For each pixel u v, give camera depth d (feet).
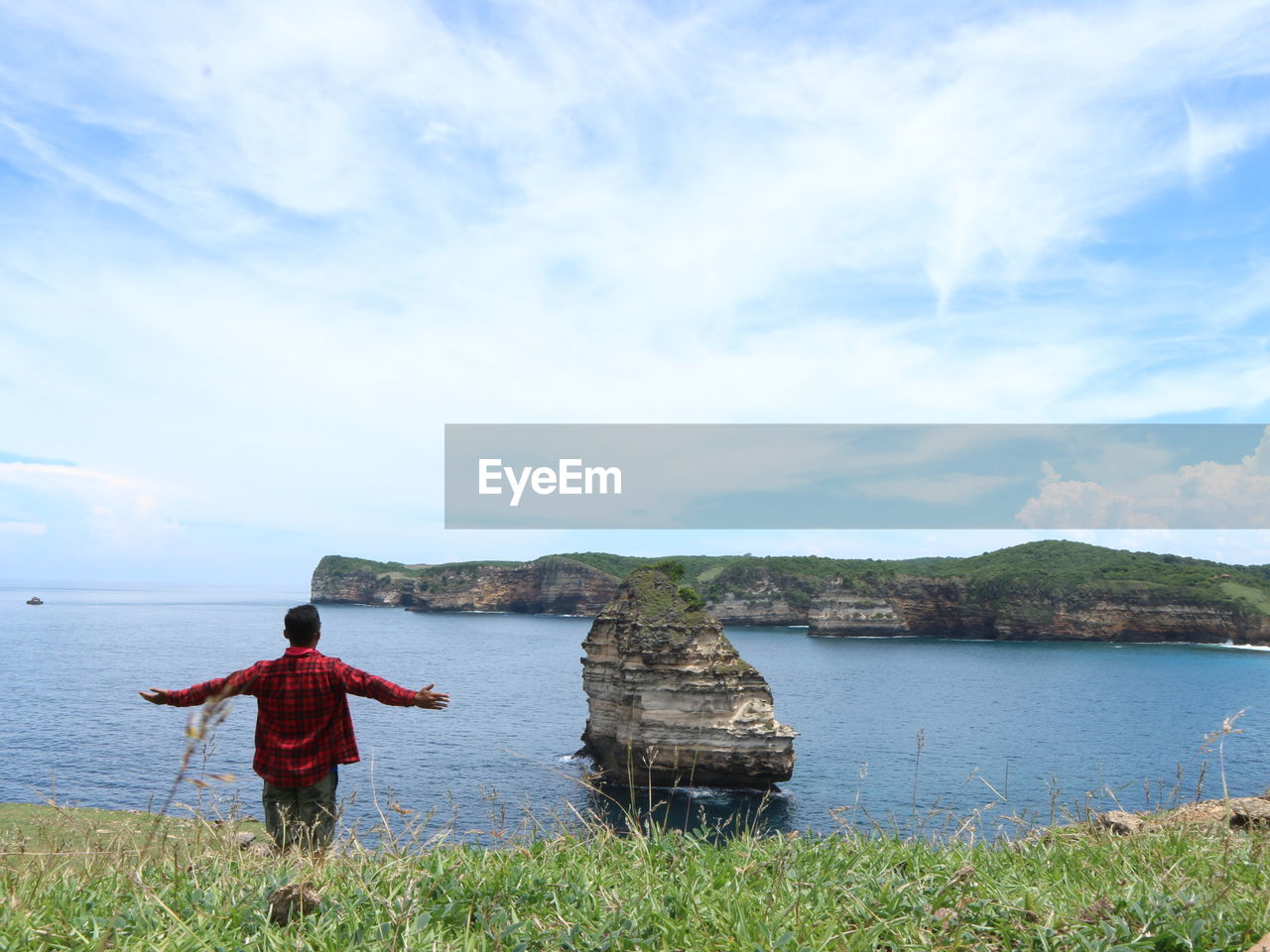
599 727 175.73
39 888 14.30
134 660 384.47
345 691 18.33
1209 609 593.83
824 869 16.35
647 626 165.89
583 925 12.92
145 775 152.76
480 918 12.75
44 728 205.98
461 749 193.98
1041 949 12.51
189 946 11.59
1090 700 324.80
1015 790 159.33
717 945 12.46
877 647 593.01
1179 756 208.64
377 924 12.26
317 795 17.85
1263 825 20.17
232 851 16.53
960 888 14.69
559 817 18.90
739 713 159.02
